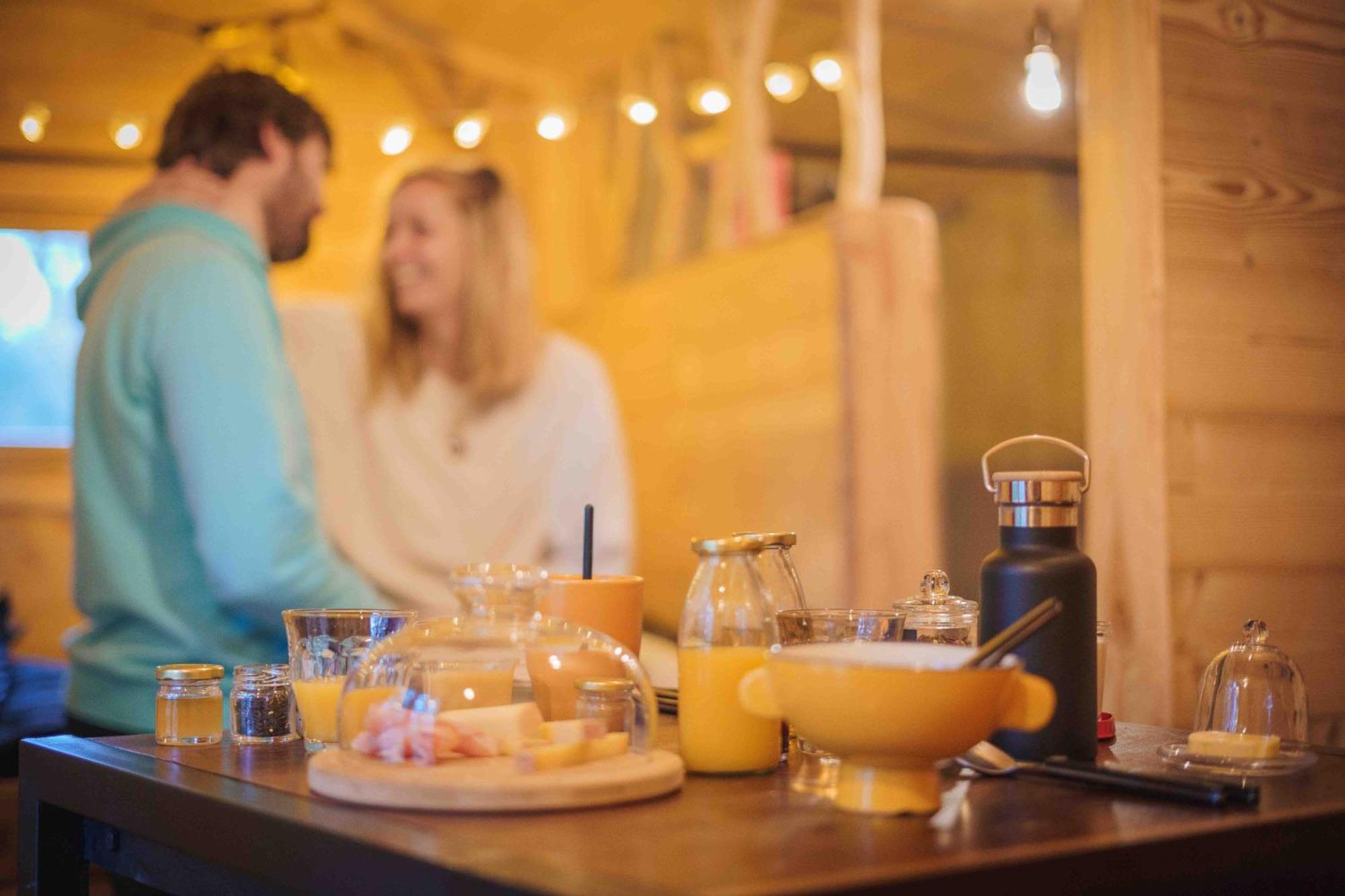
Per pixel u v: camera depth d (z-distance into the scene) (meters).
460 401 3.69
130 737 1.18
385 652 0.95
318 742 1.08
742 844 0.74
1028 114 3.66
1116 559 1.94
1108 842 0.74
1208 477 1.92
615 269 3.97
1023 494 1.03
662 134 3.83
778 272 3.51
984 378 3.59
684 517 3.77
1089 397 1.99
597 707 0.94
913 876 0.67
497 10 3.84
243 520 1.91
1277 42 2.03
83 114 3.71
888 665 0.80
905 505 3.38
